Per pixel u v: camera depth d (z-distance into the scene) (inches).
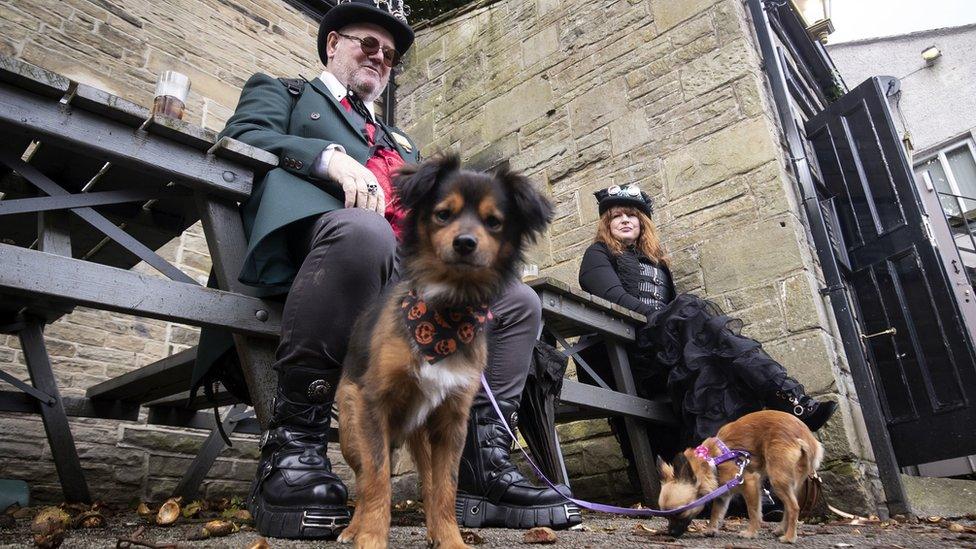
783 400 134.0
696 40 231.8
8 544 68.4
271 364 93.9
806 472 101.7
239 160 96.7
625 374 163.8
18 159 86.0
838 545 88.5
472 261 69.7
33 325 141.6
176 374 135.9
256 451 212.1
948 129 662.5
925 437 194.1
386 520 61.4
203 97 252.8
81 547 64.5
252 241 88.3
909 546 87.1
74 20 220.4
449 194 75.5
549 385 128.1
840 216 236.1
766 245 194.2
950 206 636.7
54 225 100.2
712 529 103.9
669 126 229.1
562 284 142.6
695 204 214.1
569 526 98.2
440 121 315.0
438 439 69.7
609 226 198.2
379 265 85.9
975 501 175.8
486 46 308.5
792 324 182.5
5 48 200.5
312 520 70.4
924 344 202.2
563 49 273.9
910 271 211.6
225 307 89.5
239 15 278.1
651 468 156.3
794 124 213.9
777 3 257.6
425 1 369.4
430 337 66.7
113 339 194.5
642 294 183.5
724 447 104.7
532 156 268.5
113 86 225.3
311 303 81.0
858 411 179.0
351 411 70.5
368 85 129.7
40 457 170.2
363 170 95.8
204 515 115.6
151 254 91.8
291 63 293.3
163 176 92.4
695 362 146.9
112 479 182.1
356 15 131.3
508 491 97.0
